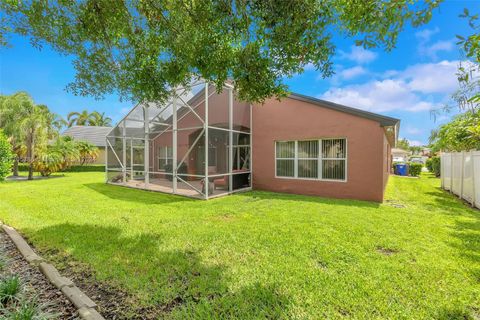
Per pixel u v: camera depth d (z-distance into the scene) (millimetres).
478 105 3209
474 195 6750
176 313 2270
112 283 2762
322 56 2941
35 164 14633
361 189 7613
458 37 1994
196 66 3396
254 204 6945
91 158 21312
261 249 3695
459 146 7891
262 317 2213
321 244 3867
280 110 9148
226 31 3072
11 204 6746
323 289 2621
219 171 8578
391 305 2365
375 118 7301
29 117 14000
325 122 8203
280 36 2820
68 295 2438
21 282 2586
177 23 3314
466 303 2400
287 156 9109
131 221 5172
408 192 9555
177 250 3656
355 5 2215
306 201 7402
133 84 4051
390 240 4027
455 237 4184
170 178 11227
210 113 8977
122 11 3225
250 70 3273
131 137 10953
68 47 3908
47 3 3240
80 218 5367
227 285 2707
